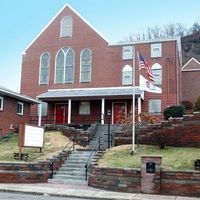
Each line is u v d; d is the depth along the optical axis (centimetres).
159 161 1570
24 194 1499
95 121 3766
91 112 3819
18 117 3406
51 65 4081
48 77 4062
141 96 3516
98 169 1722
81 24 4084
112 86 3859
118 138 2302
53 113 3909
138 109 3431
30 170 1862
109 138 2547
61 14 4162
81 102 3872
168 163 1689
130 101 3709
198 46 8706
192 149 1970
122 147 2119
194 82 4459
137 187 1588
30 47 4191
